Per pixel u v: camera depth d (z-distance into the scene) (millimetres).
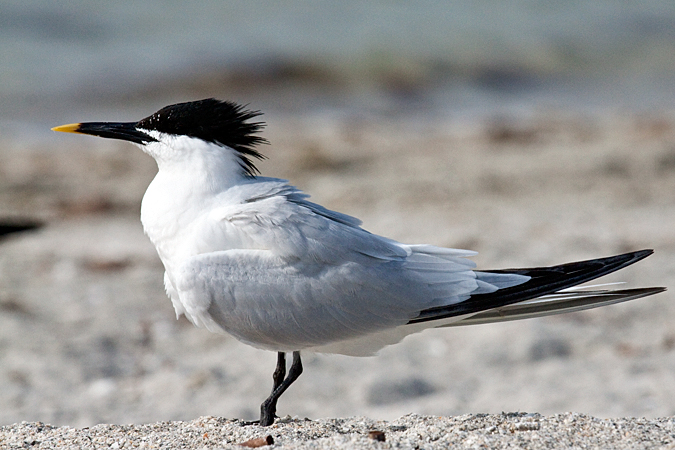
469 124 23219
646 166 18172
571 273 6562
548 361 10281
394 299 6535
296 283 6434
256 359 10617
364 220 15102
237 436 6121
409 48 29188
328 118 23719
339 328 6590
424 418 6539
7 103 23391
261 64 27047
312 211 6613
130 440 6141
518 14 33344
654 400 8969
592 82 28375
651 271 12484
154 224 6699
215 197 6613
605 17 33969
